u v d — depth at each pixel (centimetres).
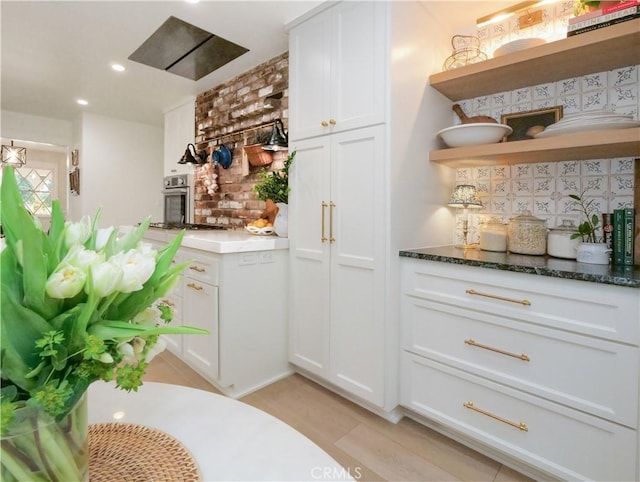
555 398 134
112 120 454
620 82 168
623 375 119
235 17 219
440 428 175
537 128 192
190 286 223
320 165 203
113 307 53
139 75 311
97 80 322
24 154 579
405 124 179
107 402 81
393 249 176
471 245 206
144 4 207
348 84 187
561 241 165
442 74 189
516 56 164
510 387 146
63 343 47
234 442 69
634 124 145
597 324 124
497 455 156
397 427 179
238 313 207
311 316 213
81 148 433
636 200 160
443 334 167
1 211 45
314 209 207
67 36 245
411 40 182
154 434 70
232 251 200
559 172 186
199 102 359
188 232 272
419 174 191
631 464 119
